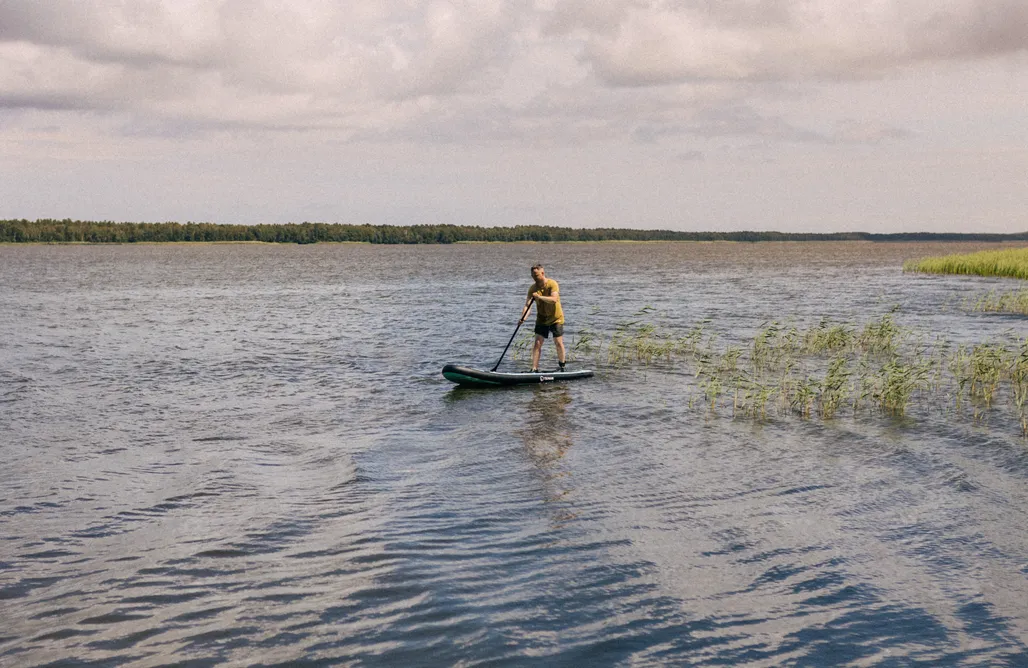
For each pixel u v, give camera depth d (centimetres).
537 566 621
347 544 671
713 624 524
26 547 671
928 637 504
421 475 888
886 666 470
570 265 8819
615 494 809
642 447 1008
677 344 1991
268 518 740
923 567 613
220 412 1256
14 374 1642
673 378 1536
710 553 646
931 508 754
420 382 1523
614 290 4406
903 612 538
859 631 512
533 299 1521
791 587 580
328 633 515
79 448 1026
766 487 829
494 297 3981
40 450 1015
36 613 546
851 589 575
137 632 518
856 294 3859
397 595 570
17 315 3008
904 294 3791
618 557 639
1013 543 660
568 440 1052
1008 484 830
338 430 1127
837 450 982
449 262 10212
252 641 505
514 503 781
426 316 2928
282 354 1923
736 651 489
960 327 2341
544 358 1831
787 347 1888
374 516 743
